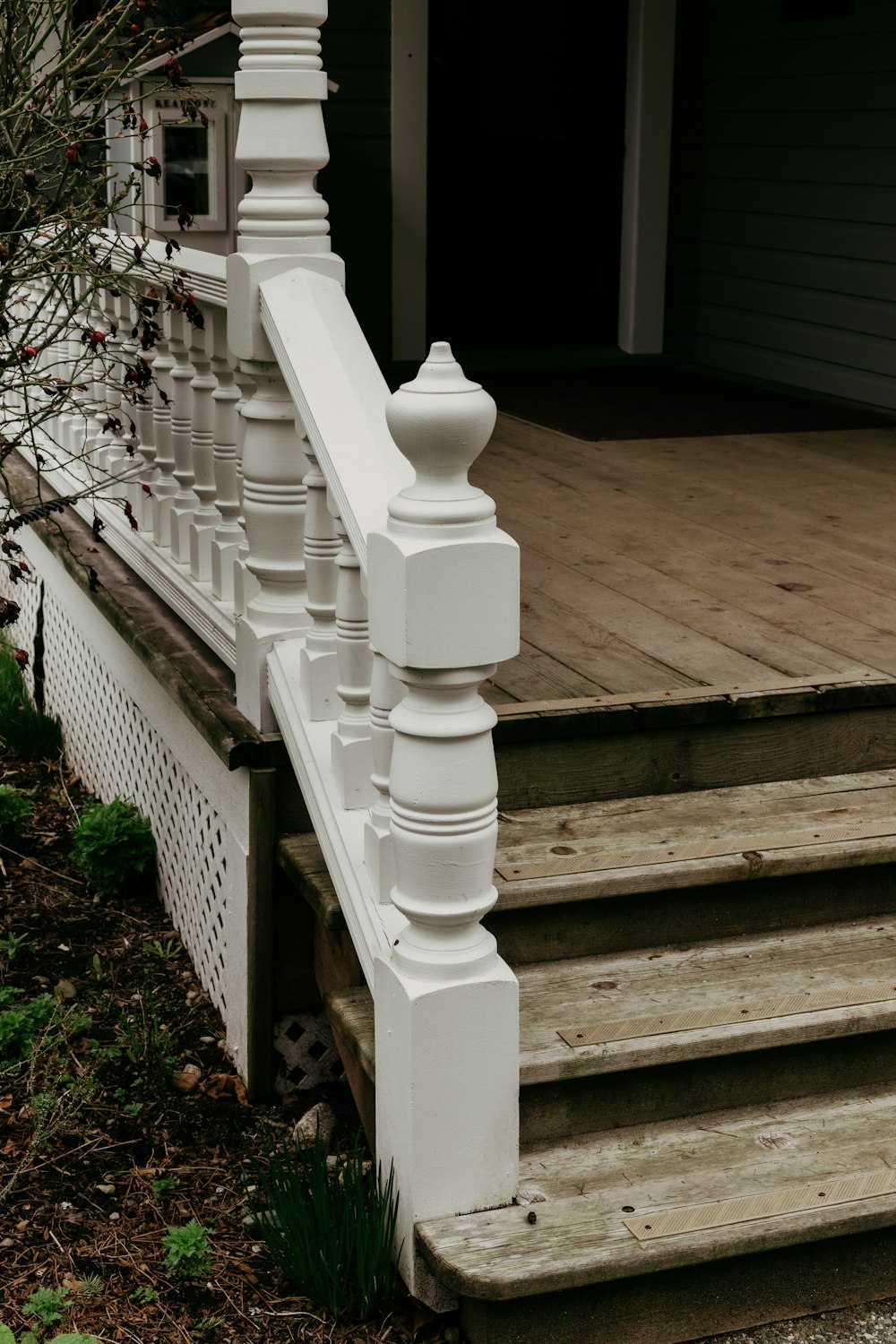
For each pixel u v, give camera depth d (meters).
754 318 7.82
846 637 3.62
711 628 3.68
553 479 5.32
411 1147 2.37
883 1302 2.57
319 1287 2.51
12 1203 2.84
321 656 2.85
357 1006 2.77
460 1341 2.44
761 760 3.29
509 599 2.17
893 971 2.88
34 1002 3.48
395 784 2.28
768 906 3.02
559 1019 2.67
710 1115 2.72
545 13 7.70
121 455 4.47
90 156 4.50
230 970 3.37
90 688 4.83
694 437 6.16
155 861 4.14
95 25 3.66
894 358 6.84
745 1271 2.46
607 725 3.08
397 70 7.25
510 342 8.19
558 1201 2.45
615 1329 2.41
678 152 8.03
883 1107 2.75
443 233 7.88
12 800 4.50
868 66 6.75
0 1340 2.34
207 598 3.55
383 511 2.46
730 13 7.71
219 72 5.42
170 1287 2.62
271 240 2.88
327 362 2.70
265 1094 3.24
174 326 3.67
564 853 2.91
